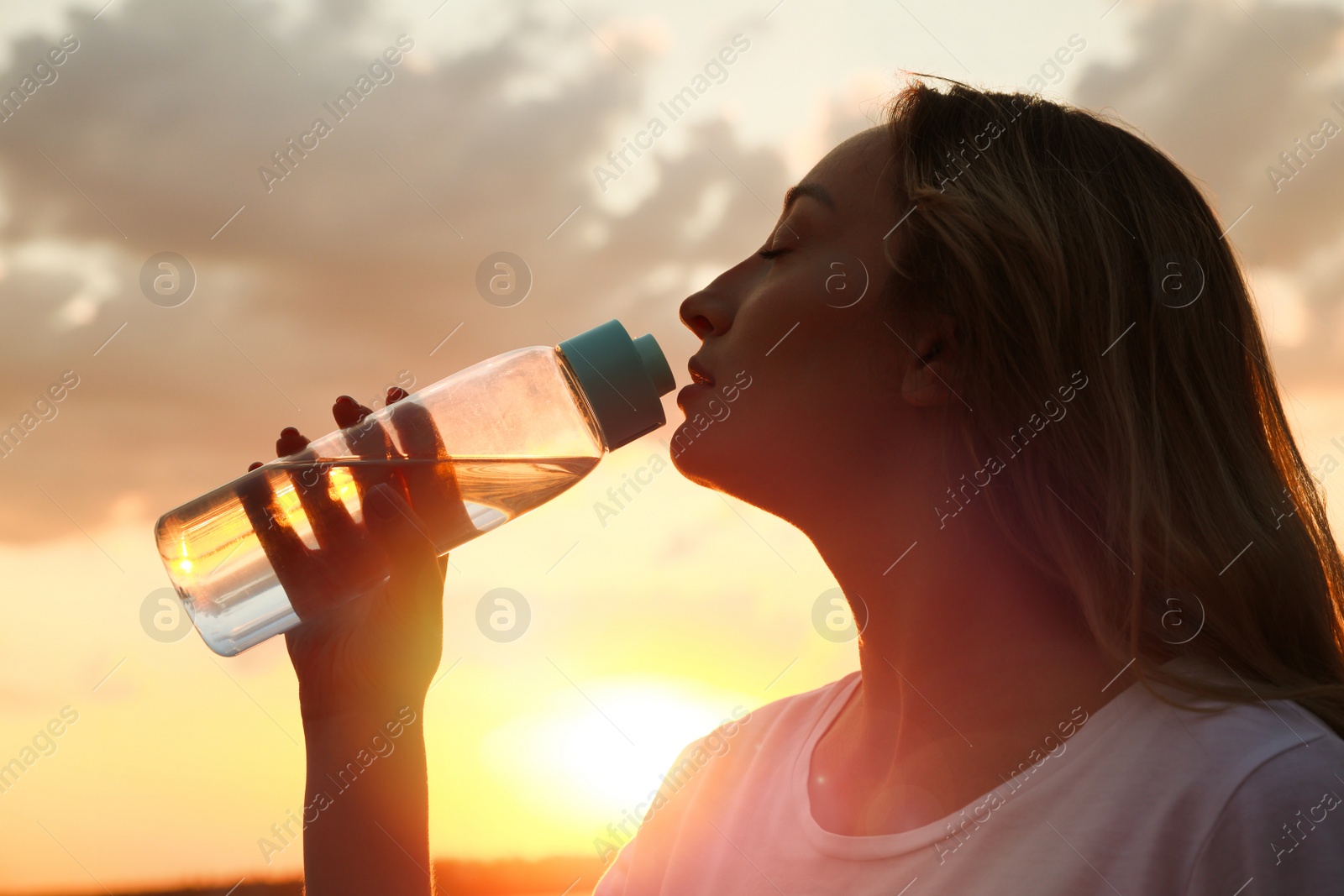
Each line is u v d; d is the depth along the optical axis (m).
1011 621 0.81
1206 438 0.81
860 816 0.85
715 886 0.91
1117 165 0.88
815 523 0.91
